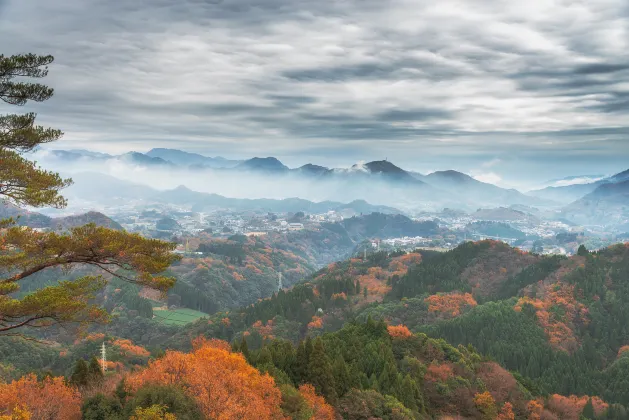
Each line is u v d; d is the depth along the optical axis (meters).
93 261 38.47
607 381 134.38
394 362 100.62
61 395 55.47
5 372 111.38
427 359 111.50
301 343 89.31
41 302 33.97
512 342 152.25
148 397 52.31
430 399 97.38
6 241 35.88
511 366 141.50
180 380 57.56
